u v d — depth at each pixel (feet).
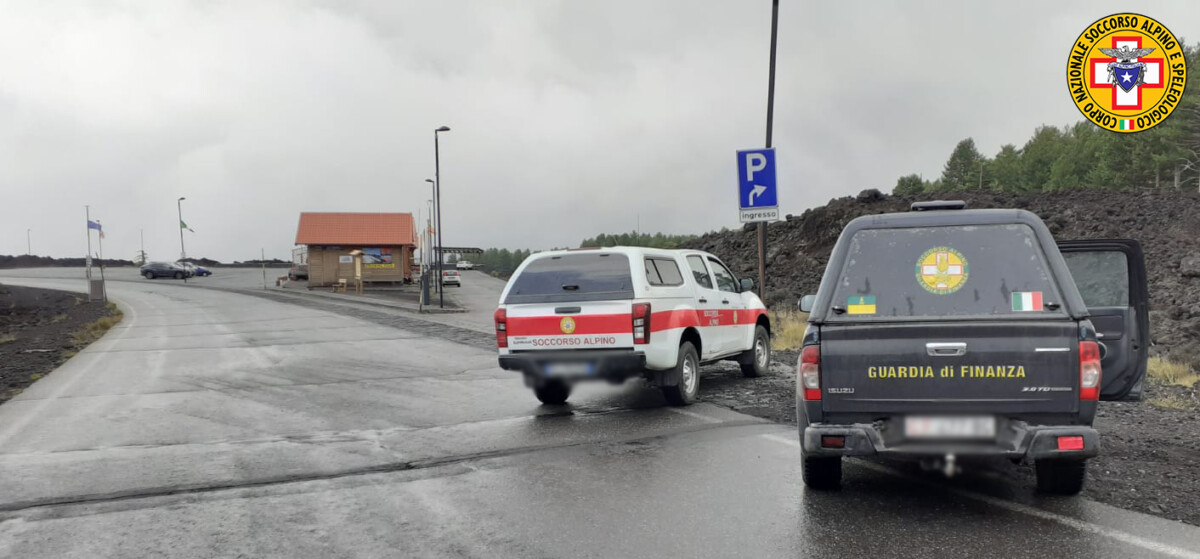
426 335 66.54
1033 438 14.47
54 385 39.99
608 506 16.93
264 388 37.24
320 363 47.32
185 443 24.72
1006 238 15.60
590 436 24.72
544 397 31.63
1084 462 16.16
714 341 32.94
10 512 17.17
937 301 15.51
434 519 16.22
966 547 13.82
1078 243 20.70
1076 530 14.64
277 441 24.80
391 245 190.49
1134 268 20.07
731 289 36.83
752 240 111.45
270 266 339.36
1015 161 381.81
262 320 88.69
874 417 15.51
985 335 14.79
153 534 15.53
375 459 22.02
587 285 28.76
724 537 14.67
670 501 17.20
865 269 15.99
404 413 29.78
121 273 257.96
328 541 14.92
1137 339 19.81
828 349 15.67
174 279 229.45
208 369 45.37
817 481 17.62
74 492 18.85
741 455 21.58
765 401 30.66
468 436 25.14
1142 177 234.79
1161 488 17.33
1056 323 14.62
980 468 19.48
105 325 83.46
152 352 56.18
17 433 27.02
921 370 15.05
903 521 15.39
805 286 84.33
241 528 15.83
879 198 104.73
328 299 136.87
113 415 30.40
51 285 196.03
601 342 28.17
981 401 14.80
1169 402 27.63
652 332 28.02
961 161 438.40
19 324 92.68
